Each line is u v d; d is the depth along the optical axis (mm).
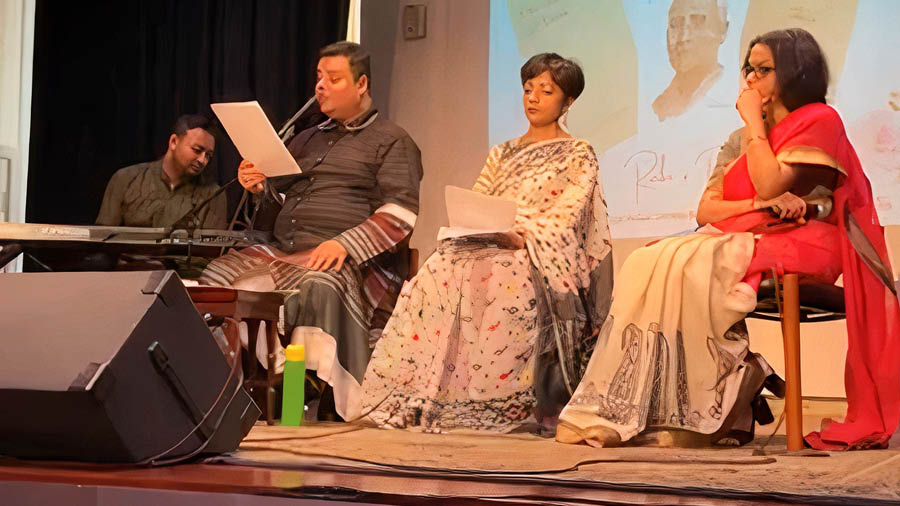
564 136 3271
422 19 3922
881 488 1664
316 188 3352
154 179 3746
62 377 1681
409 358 2930
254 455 2027
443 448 2281
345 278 3135
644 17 3662
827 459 2074
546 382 2863
